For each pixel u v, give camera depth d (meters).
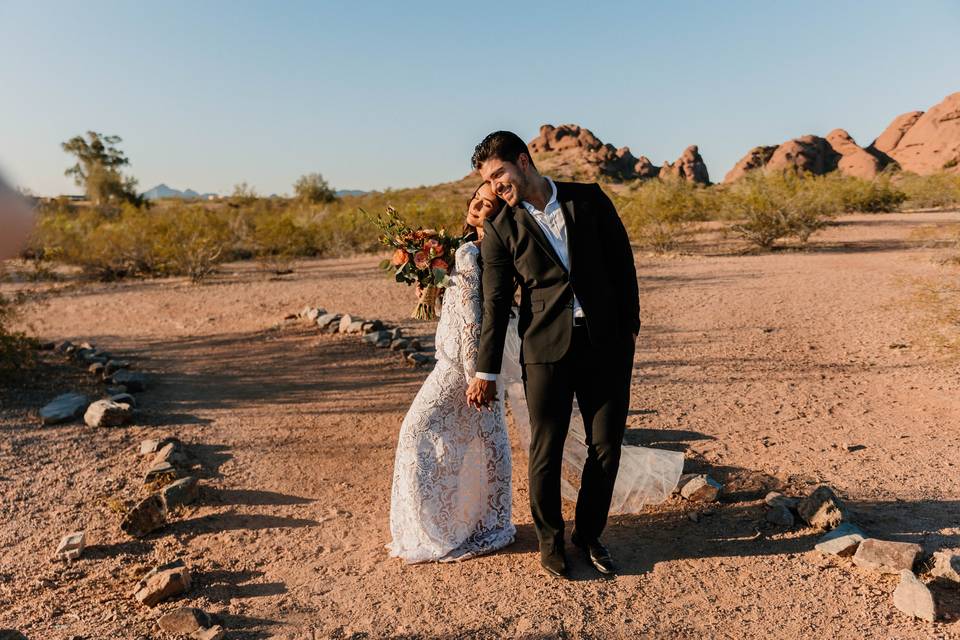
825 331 7.91
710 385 6.11
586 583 3.01
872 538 3.20
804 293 10.34
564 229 2.89
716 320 8.83
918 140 67.50
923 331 7.39
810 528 3.39
